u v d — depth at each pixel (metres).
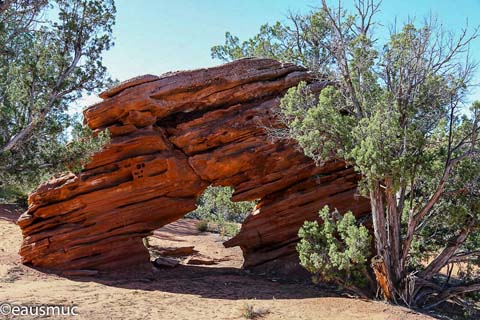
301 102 12.56
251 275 15.23
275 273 15.29
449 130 11.70
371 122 10.84
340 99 12.45
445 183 11.71
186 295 11.82
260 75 15.14
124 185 14.48
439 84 11.72
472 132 11.22
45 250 14.02
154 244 21.78
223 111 15.05
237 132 14.89
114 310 9.59
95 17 13.40
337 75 12.83
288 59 18.14
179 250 20.27
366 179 11.38
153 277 14.23
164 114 14.85
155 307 10.18
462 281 13.12
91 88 13.59
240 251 22.16
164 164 14.63
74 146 12.10
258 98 15.37
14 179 11.24
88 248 14.27
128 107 14.22
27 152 11.46
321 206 15.27
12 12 12.21
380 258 11.77
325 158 11.75
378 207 11.76
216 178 15.28
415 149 11.11
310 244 12.09
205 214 30.91
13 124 11.44
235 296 11.98
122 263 14.57
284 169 15.30
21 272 13.23
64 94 12.84
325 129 11.55
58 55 12.52
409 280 11.91
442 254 12.31
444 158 11.49
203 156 14.86
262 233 15.69
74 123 12.61
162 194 14.91
